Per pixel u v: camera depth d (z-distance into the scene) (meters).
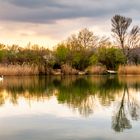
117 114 20.62
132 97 28.20
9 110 22.58
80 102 25.52
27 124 18.16
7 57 65.12
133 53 80.50
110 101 26.00
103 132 16.25
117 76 57.59
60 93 31.34
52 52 70.94
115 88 35.47
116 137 15.34
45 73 61.84
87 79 49.91
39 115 20.66
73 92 32.06
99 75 62.16
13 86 38.59
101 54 72.69
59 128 17.12
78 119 19.28
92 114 20.69
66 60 69.69
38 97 28.69
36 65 61.53
